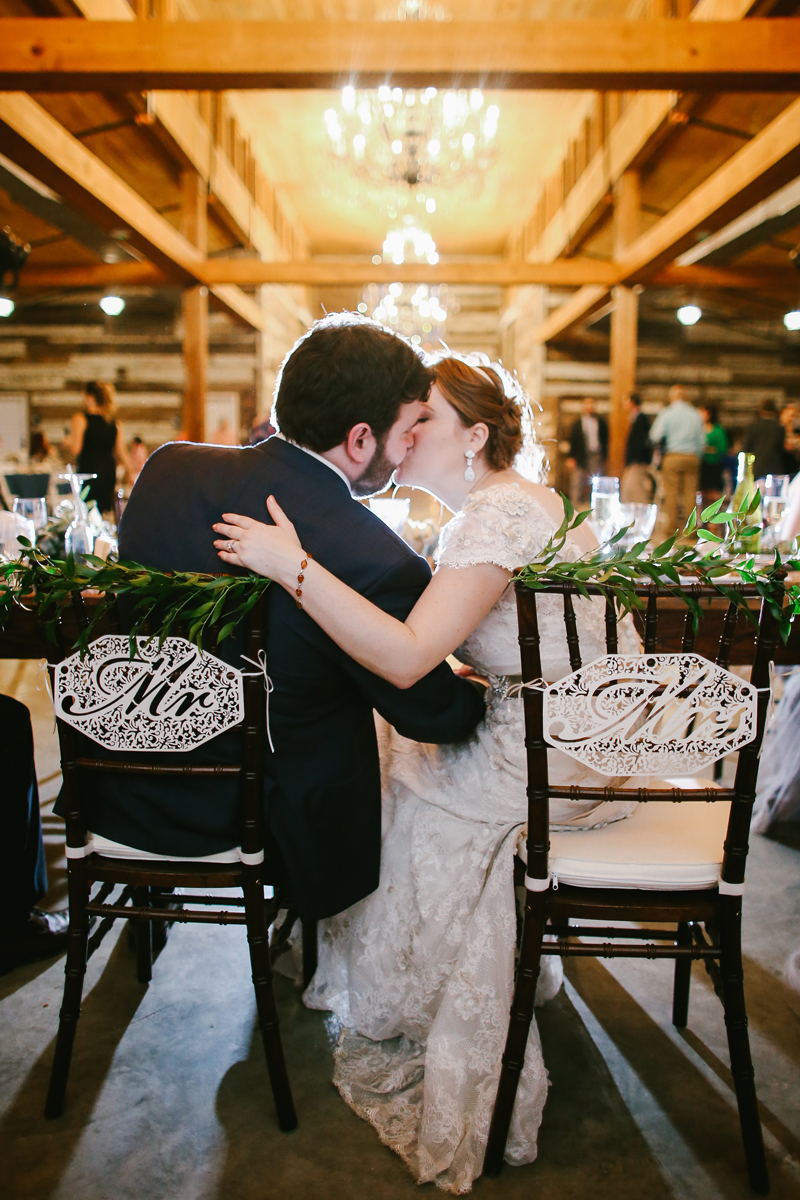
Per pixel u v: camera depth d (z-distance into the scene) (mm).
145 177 7332
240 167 8352
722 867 1094
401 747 1460
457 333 13172
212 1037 1392
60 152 4590
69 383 10188
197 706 1068
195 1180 1094
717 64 3723
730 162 4883
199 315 7492
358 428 1091
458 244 12555
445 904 1233
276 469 1104
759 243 6953
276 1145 1157
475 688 1353
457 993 1169
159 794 1141
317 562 1050
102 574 1027
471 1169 1098
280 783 1135
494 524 1152
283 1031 1408
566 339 10656
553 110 8344
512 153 9352
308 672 1105
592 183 7703
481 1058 1150
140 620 1039
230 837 1140
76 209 5422
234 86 3924
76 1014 1192
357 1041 1344
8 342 10148
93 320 10133
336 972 1423
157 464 1169
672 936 1177
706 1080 1305
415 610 1107
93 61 3721
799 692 2236
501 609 1247
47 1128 1181
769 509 1942
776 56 3701
